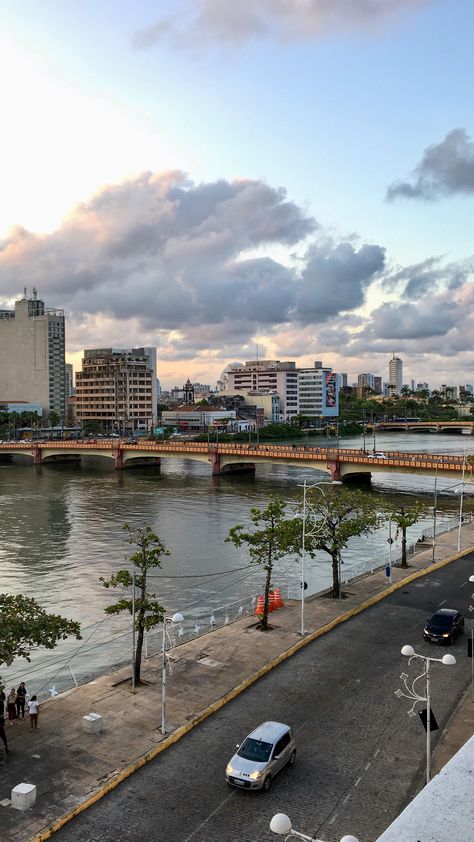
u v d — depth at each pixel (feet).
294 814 96.73
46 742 118.73
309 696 138.62
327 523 217.77
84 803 99.04
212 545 346.74
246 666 154.20
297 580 272.31
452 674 150.41
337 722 126.52
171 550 335.67
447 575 242.58
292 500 492.95
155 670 153.38
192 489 570.05
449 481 599.98
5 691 167.73
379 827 92.94
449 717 128.06
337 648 167.32
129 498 517.55
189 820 95.86
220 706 134.00
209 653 163.02
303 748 116.78
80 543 354.54
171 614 231.09
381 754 114.01
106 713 130.62
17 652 130.11
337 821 94.68
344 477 582.76
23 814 96.73
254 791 102.58
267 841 90.27
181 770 110.11
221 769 110.32
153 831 93.35
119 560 316.19
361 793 101.96
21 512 453.99
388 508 324.39
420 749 115.55
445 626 170.81
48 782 105.19
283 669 153.69
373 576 240.53
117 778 106.11
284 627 182.50
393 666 155.02
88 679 173.58
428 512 428.15
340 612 195.83
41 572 295.07
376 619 190.70
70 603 249.55
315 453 590.55
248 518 424.05
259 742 108.37
